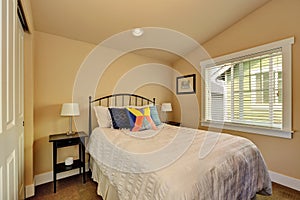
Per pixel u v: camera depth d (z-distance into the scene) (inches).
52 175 91.3
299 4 81.4
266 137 93.9
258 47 95.7
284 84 86.2
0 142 32.5
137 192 46.1
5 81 35.7
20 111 65.9
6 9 36.6
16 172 46.7
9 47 39.0
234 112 111.2
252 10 97.3
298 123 82.0
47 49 91.7
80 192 80.0
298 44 81.6
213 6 88.9
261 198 74.2
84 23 88.4
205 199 40.7
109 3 77.3
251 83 102.4
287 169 85.5
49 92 91.9
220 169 48.2
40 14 78.5
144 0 78.5
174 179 40.0
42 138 89.3
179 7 86.1
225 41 112.7
